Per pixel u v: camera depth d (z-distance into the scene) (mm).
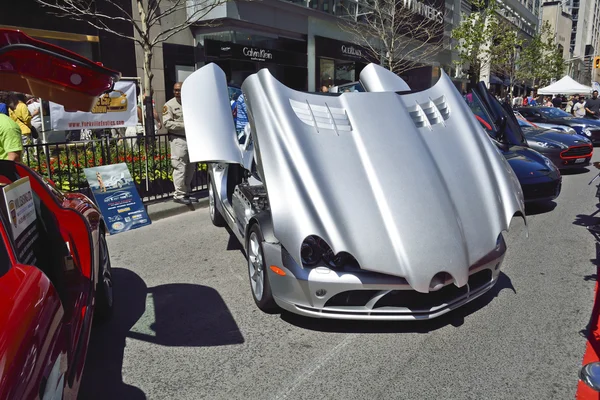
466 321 3561
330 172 3344
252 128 3709
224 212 5293
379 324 3525
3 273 2070
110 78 2713
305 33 17578
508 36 22719
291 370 2955
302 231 3031
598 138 14094
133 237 5922
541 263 4863
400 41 18562
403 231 3092
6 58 2406
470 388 2748
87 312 2711
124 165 6480
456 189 3527
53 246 3072
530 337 3314
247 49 14836
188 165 7141
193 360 3090
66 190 6277
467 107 4371
